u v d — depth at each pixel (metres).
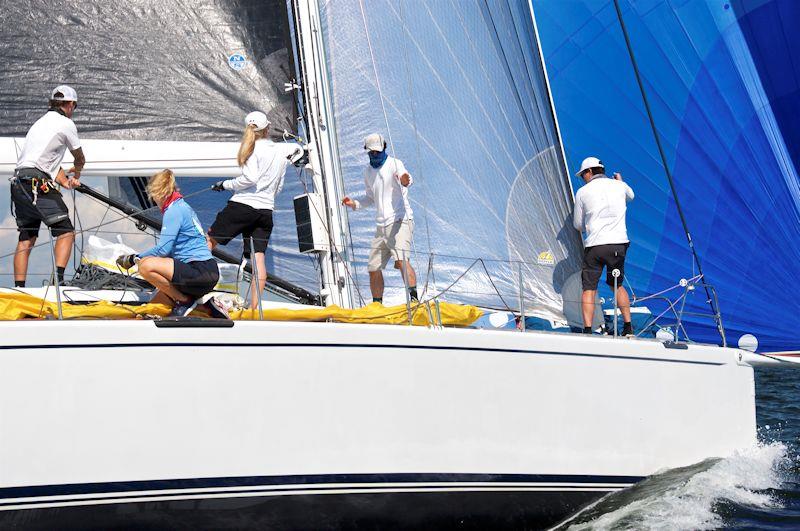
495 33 27.80
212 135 23.59
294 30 25.08
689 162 29.89
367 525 19.22
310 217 23.70
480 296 26.61
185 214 18.81
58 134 21.08
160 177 18.95
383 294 26.61
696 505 22.22
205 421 17.75
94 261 22.81
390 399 19.20
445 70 27.34
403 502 19.44
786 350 28.80
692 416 23.28
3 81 22.61
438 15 27.45
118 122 23.17
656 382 22.70
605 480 21.77
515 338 20.67
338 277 23.80
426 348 19.62
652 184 29.92
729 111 29.95
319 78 24.28
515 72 27.83
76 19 23.09
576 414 21.38
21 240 21.17
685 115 30.08
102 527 17.20
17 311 18.42
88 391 17.05
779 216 29.38
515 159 27.42
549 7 31.02
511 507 20.62
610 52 30.62
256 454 18.08
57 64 22.95
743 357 24.50
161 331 17.52
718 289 29.23
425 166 26.91
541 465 20.83
